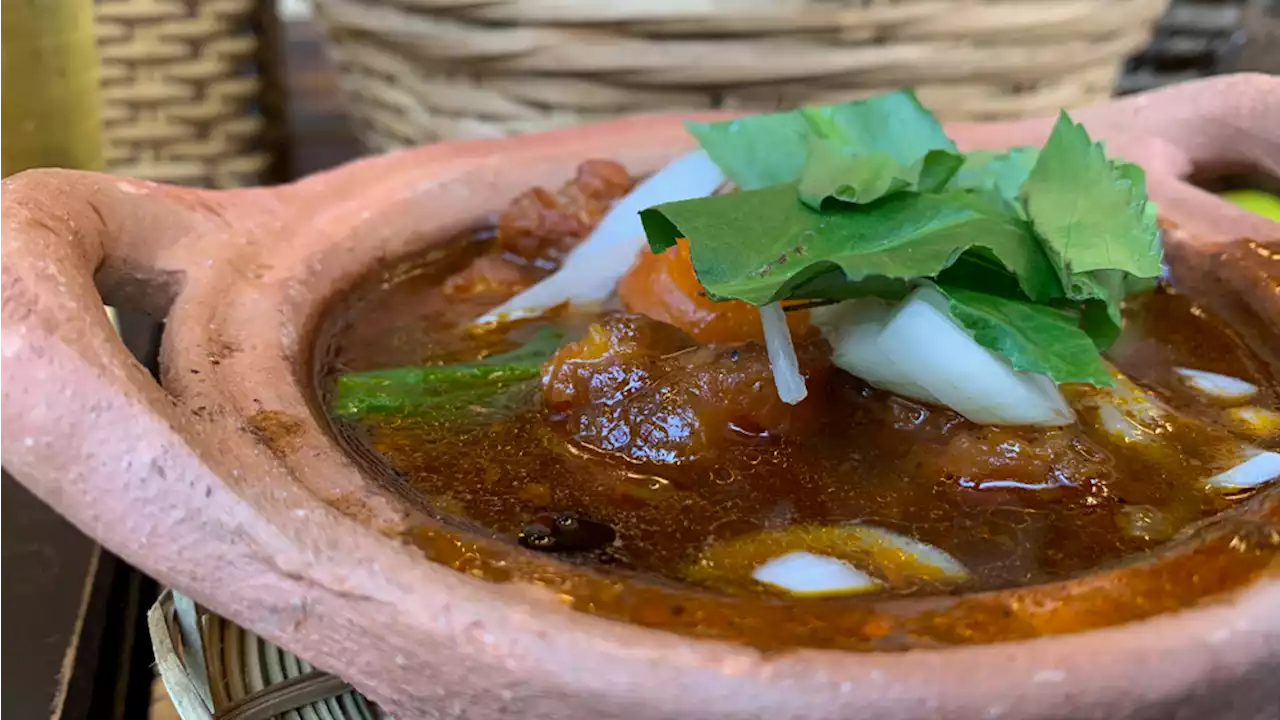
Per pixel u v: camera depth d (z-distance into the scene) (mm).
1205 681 131
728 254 169
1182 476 172
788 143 215
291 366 180
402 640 135
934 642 132
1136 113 251
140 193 189
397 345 207
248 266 196
